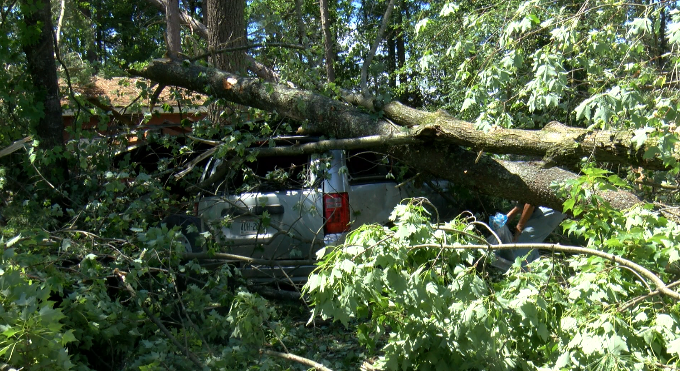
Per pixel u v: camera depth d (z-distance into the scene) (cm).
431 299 271
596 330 233
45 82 664
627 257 306
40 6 640
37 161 618
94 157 632
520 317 273
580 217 466
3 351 244
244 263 569
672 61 454
